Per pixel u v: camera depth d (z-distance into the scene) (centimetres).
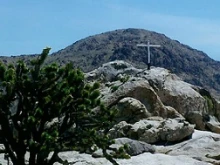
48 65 1351
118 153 1366
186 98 2833
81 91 1345
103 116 1375
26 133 1328
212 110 3089
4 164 1772
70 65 1382
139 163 1878
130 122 2481
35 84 1324
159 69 2967
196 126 2798
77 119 1349
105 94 2622
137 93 2609
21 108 1345
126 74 2975
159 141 2367
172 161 1930
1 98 1315
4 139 1346
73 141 1348
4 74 1320
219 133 2834
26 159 1773
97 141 1346
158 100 2644
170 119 2517
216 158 2148
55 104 1319
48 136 1242
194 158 2106
